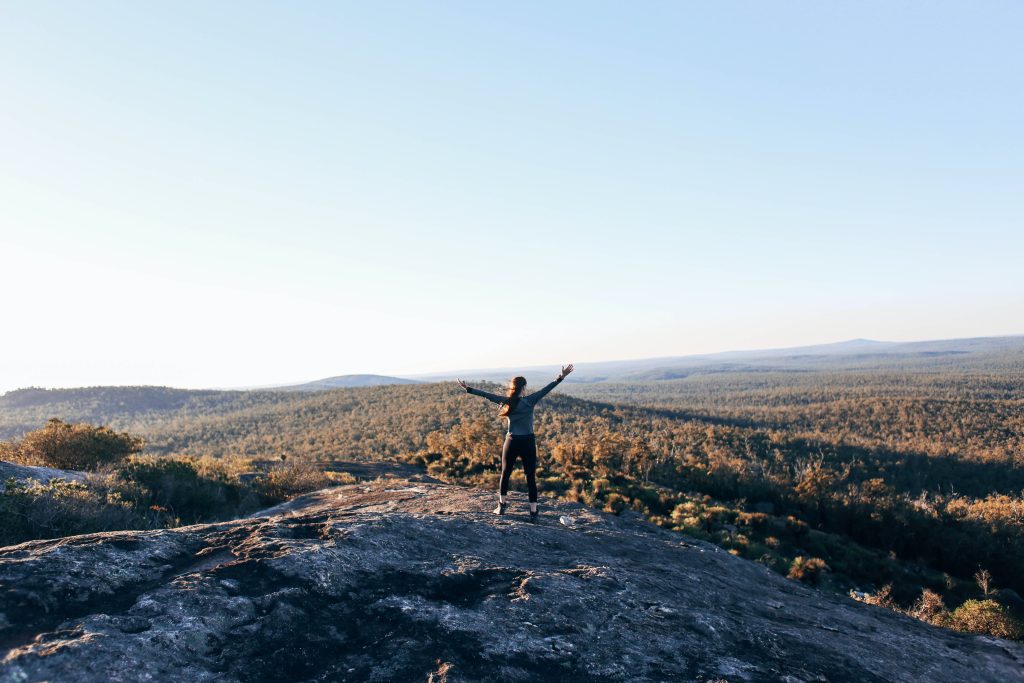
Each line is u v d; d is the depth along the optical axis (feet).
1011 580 100.12
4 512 25.52
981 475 284.82
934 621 47.70
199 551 17.06
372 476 86.07
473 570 17.48
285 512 28.68
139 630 12.09
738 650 15.39
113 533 16.98
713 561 25.95
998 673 18.49
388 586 15.84
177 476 42.60
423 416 406.82
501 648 13.23
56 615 12.42
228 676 11.34
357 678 11.68
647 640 14.88
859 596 67.67
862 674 15.35
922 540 112.88
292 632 13.06
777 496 144.25
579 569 19.19
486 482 92.73
